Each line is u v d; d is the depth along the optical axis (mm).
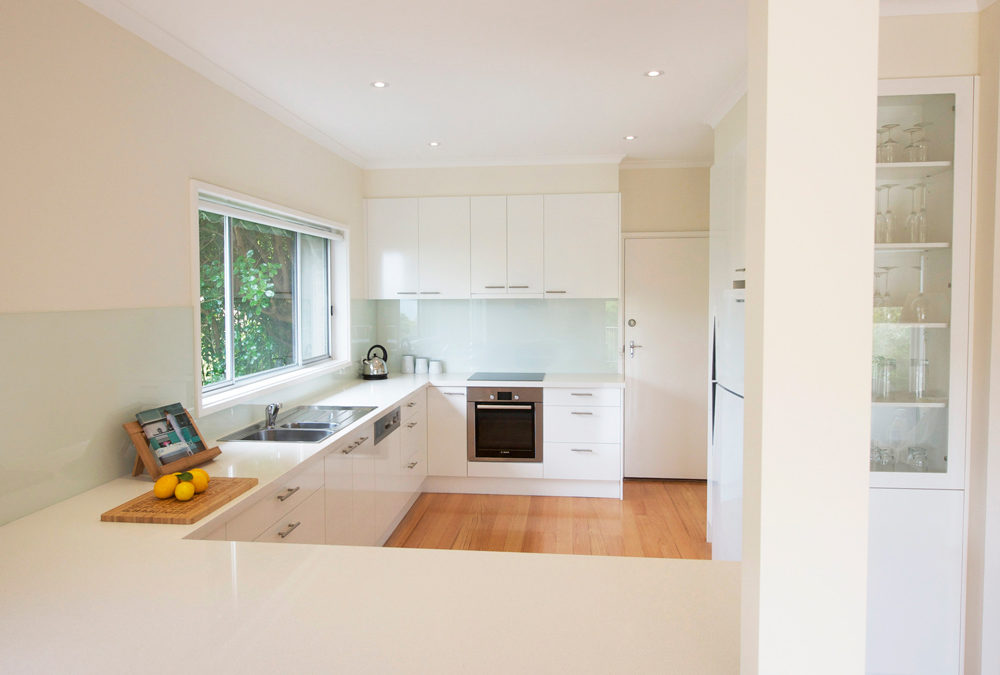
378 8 2209
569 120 3668
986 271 2111
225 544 1553
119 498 1936
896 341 2312
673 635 1082
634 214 4914
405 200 4730
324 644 1057
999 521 2117
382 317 5062
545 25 2373
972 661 2203
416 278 4742
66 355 1922
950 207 2193
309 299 4098
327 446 2627
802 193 740
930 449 2273
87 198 2021
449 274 4711
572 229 4609
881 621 2275
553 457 4457
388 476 3570
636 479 4988
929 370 2285
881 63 2258
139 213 2268
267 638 1080
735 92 3135
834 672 769
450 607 1191
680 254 4891
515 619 1141
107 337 2092
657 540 3689
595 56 2686
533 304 4957
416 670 974
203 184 2643
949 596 2238
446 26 2373
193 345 2570
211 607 1206
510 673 964
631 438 5008
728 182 3146
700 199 4855
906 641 2268
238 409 2975
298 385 3637
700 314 4902
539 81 2992
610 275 4598
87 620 1161
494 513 4168
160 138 2389
